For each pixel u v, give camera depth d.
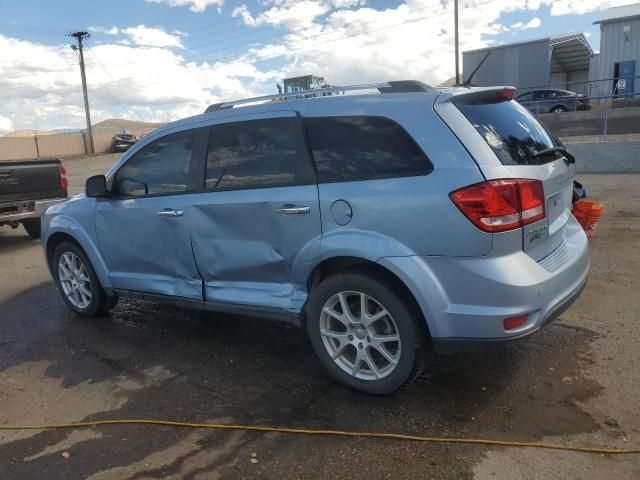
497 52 28.03
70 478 2.91
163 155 4.43
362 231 3.34
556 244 3.54
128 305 5.70
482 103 3.49
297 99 3.79
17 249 9.06
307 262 3.60
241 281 4.05
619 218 7.95
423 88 3.42
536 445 2.96
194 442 3.18
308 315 3.67
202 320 5.14
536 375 3.70
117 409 3.59
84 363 4.34
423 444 3.03
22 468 3.02
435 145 3.17
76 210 5.13
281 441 3.14
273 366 4.09
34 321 5.39
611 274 5.59
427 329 3.32
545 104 22.92
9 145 47.88
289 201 3.62
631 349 3.97
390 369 3.41
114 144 50.78
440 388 3.61
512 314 3.02
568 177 3.78
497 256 3.03
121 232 4.71
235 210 3.89
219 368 4.11
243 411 3.48
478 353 4.04
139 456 3.07
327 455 2.99
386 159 3.32
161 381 3.96
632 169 12.24
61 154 51.09
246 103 4.09
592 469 2.76
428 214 3.11
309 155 3.60
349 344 3.57
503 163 3.13
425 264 3.16
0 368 4.33
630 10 28.91
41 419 3.52
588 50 34.28
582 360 3.86
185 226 4.21
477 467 2.82
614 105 19.05
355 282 3.40
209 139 4.12
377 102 3.42
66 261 5.40
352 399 3.54
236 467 2.93
